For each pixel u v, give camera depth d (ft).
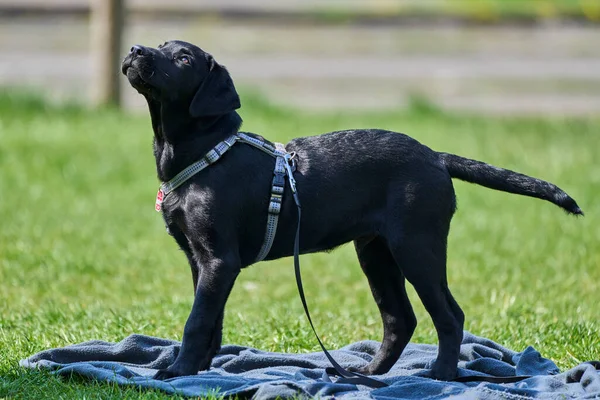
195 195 24.36
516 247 45.65
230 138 24.84
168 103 24.62
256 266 43.19
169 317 33.06
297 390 22.12
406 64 95.50
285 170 24.80
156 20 99.55
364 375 25.66
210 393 22.21
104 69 79.61
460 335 25.03
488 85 90.89
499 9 109.60
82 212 52.29
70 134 69.31
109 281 39.65
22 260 41.98
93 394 22.85
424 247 24.61
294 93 86.84
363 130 25.76
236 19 101.60
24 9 97.55
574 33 106.42
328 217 24.89
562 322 31.89
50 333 30.22
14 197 54.39
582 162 63.87
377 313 34.63
